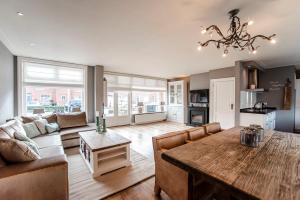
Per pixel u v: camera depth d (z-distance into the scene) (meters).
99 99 4.95
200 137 2.22
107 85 6.03
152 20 2.14
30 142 2.14
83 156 3.00
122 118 6.55
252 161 1.15
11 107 3.60
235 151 1.37
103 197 1.90
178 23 2.21
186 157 1.24
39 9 1.88
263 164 1.10
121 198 1.90
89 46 3.19
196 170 1.04
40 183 1.47
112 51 3.51
